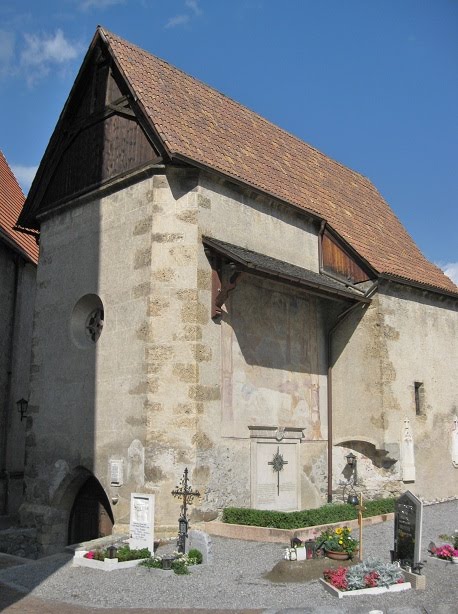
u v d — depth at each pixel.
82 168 16.44
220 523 13.20
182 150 14.45
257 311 15.70
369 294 17.47
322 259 18.28
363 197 22.67
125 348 14.36
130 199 14.98
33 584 10.36
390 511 15.41
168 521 13.17
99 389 14.78
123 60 15.81
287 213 17.19
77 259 16.11
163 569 10.39
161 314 13.97
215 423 14.00
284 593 9.26
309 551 10.70
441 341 19.62
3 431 20.00
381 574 9.51
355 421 17.25
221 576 10.18
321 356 17.61
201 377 13.81
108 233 15.36
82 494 15.59
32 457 16.19
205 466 13.59
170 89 16.56
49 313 16.61
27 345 21.25
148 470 13.40
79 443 15.02
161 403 13.63
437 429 18.86
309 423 16.78
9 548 15.29
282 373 16.14
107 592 9.65
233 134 17.77
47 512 15.43
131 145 15.20
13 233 22.05
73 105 16.81
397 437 17.20
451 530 14.25
